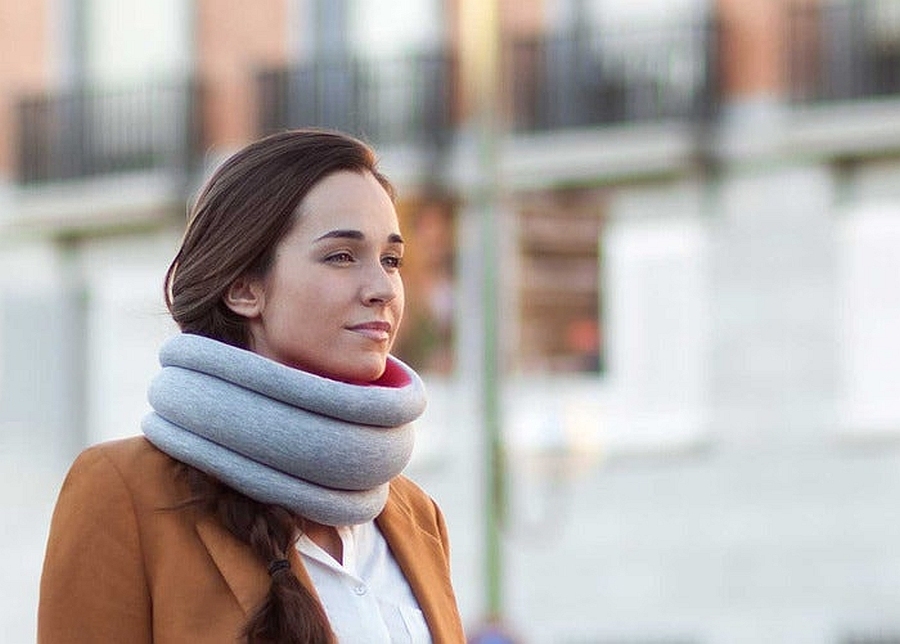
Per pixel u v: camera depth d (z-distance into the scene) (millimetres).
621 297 27281
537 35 28125
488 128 22734
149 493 4281
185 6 30375
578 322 26328
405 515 4559
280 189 4293
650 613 26734
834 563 26109
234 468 4234
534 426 26344
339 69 29469
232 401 4234
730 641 26516
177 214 30047
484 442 22203
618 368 27031
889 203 26484
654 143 27266
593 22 27938
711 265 27172
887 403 26203
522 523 26797
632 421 26969
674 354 27109
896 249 26438
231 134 30094
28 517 30453
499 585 21859
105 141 30641
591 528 26828
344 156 4340
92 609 4242
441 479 27281
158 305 4438
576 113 27844
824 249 26688
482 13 22969
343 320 4281
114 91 30625
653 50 27562
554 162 27719
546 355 26172
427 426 27344
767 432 26625
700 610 26609
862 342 26438
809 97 26781
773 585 26328
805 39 26859
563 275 26266
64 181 30719
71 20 30891
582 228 26219
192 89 30219
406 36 29219
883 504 25984
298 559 4254
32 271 30906
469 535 27141
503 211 25688
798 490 26344
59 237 30859
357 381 4312
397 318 4352
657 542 26812
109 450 4344
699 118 27203
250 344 4340
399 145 28766
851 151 26531
